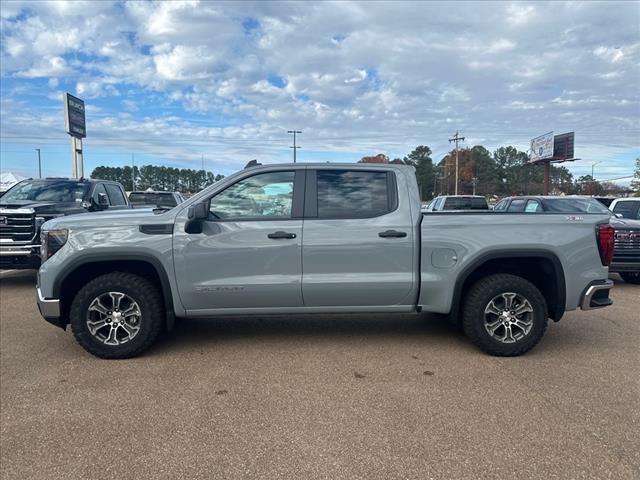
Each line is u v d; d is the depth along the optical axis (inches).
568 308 193.6
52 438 128.7
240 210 191.6
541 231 190.5
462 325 196.9
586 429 131.7
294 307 193.3
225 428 133.0
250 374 172.1
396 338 214.8
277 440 126.5
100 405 148.0
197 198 191.0
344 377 169.0
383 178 195.3
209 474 111.9
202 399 151.6
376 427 133.1
